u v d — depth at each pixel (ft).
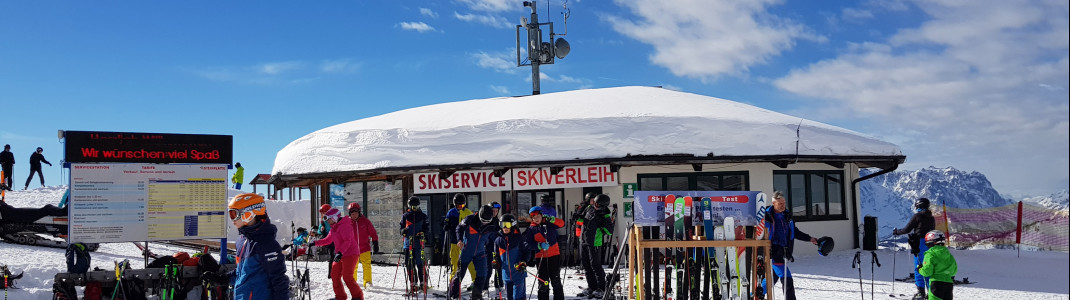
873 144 61.31
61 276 30.01
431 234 61.11
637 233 29.35
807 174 60.75
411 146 61.98
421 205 62.03
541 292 32.83
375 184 64.03
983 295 39.34
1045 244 64.13
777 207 31.71
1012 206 69.26
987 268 50.55
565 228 58.08
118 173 31.96
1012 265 51.98
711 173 58.80
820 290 40.70
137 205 32.17
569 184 58.08
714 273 29.58
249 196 22.17
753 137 57.77
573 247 56.85
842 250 62.08
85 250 31.01
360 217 42.96
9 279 34.22
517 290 32.14
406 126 64.64
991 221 70.08
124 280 30.04
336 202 67.05
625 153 57.47
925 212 37.09
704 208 29.09
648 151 57.31
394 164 61.57
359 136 64.64
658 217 29.53
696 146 57.26
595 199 39.04
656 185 58.80
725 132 57.88
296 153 67.67
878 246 66.90
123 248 64.28
